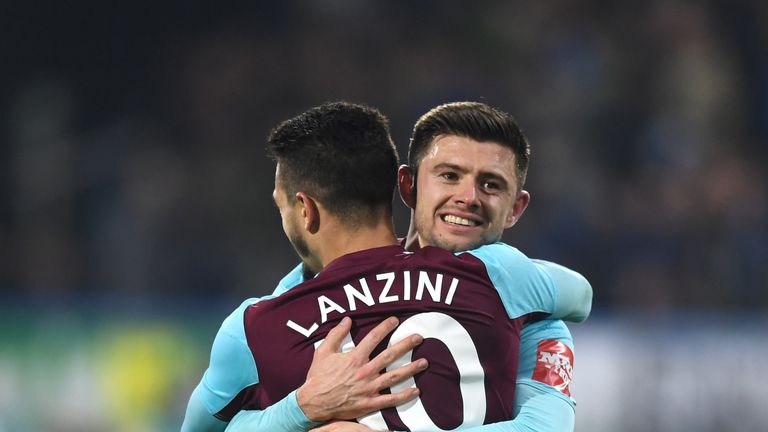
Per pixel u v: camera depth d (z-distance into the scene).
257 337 8.80
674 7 38.66
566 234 35.00
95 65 41.72
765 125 37.34
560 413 9.05
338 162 9.10
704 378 25.56
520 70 39.28
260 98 39.81
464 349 8.63
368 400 8.36
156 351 25.34
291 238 9.46
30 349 24.83
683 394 25.55
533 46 39.50
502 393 8.74
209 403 9.08
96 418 24.48
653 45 38.28
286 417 8.47
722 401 25.34
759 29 38.25
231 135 39.12
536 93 38.53
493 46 39.75
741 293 33.53
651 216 35.00
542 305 9.23
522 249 35.00
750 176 35.88
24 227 35.97
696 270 34.03
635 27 38.91
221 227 36.25
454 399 8.52
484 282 8.93
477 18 40.28
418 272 8.85
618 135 37.53
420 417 8.42
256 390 8.90
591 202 35.50
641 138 37.28
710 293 33.59
